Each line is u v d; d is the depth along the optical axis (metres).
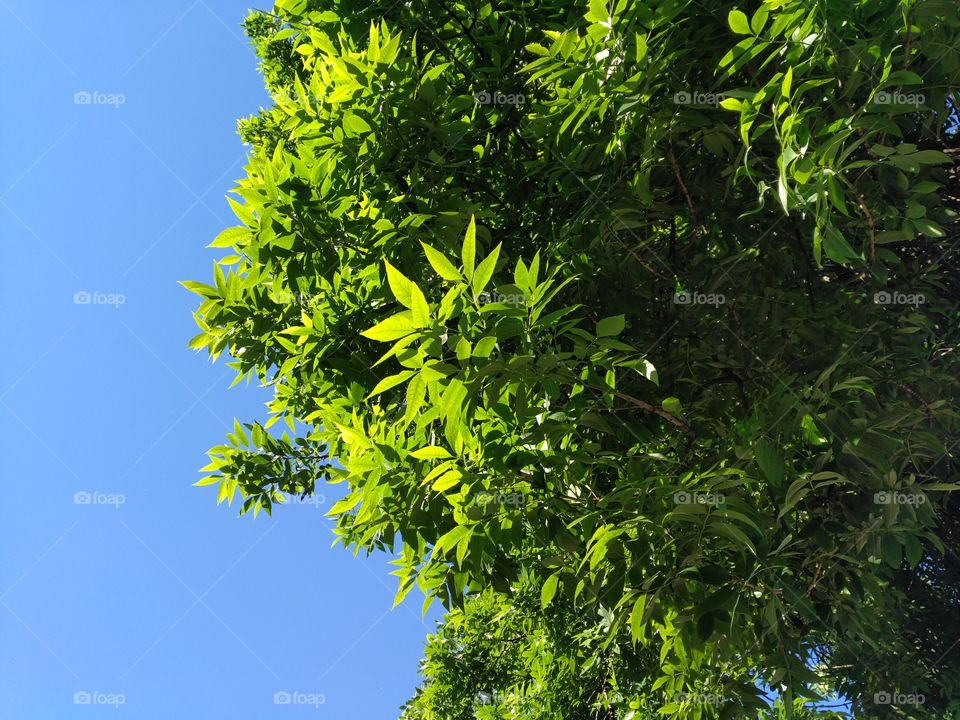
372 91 4.32
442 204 4.36
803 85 3.18
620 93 3.96
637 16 3.76
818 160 3.16
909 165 3.23
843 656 4.82
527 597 8.86
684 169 4.51
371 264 4.46
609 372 3.47
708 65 4.20
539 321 3.13
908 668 4.68
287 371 4.84
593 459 3.79
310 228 4.51
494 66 4.71
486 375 3.11
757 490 3.96
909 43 3.42
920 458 3.98
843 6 3.25
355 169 4.48
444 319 3.00
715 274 4.37
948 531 4.80
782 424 3.65
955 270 4.74
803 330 4.23
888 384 4.02
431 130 4.39
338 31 5.02
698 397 4.36
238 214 4.53
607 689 8.63
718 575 3.42
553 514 3.77
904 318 4.16
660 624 3.83
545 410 3.40
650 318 4.51
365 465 3.78
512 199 4.86
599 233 4.22
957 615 4.85
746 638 3.92
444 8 4.84
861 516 3.63
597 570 3.79
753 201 4.41
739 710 4.19
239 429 6.01
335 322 4.67
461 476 3.45
